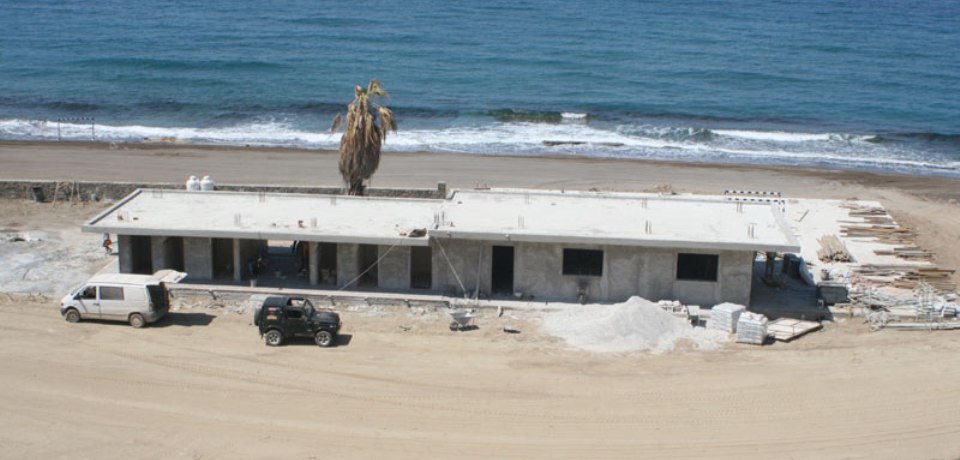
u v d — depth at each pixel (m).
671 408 27.28
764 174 59.66
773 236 34.53
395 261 35.69
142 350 30.61
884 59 110.00
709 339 32.34
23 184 48.19
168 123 71.06
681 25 135.00
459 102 81.00
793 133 72.56
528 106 80.19
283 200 39.22
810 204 50.56
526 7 150.38
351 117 40.50
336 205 38.62
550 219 36.19
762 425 26.39
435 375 29.19
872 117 80.06
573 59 103.38
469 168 58.59
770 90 90.50
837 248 41.34
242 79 87.94
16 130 67.44
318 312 31.80
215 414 26.58
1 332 31.77
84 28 116.50
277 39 111.25
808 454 24.89
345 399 27.56
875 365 30.39
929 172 62.44
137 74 88.69
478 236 34.12
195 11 134.25
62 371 28.98
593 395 28.02
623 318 32.31
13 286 36.25
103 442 25.03
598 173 58.28
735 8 159.25
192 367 29.44
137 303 32.22
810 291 36.69
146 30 115.62
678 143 68.94
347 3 148.38
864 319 34.22
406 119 74.12
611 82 91.75
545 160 61.75
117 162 58.19
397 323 33.41
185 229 35.03
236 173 56.03
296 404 27.22
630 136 70.75
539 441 25.39
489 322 33.50
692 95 87.12
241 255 36.78
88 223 35.50
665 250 34.34
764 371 29.81
